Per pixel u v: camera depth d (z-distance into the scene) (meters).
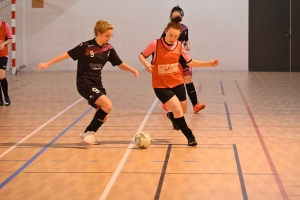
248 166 6.59
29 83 17.00
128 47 21.02
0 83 12.09
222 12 20.41
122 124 9.64
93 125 7.77
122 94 14.05
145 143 7.58
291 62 20.23
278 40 20.25
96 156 7.23
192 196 5.40
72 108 11.68
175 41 7.67
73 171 6.46
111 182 5.95
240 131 8.88
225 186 5.74
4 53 11.90
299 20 19.92
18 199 5.38
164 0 20.61
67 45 21.28
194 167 6.57
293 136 8.42
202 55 20.77
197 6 20.47
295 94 13.55
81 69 7.61
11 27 21.00
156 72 7.69
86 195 5.48
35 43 21.38
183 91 7.96
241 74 19.41
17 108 11.73
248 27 20.36
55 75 19.77
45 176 6.25
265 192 5.50
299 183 5.81
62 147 7.82
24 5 21.16
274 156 7.11
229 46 20.59
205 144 7.91
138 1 20.72
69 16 21.09
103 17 20.97
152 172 6.36
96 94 7.51
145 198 5.35
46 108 11.73
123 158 7.10
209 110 11.23
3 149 7.72
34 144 8.05
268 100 12.58
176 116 7.73
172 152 7.41
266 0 20.11
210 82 16.77
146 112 11.00
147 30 20.84
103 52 7.58
